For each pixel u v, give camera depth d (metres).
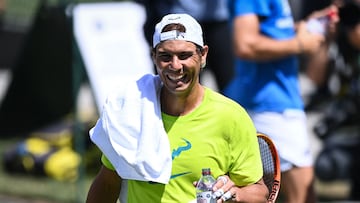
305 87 29.80
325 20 16.95
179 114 11.30
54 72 33.28
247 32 16.58
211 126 11.25
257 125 16.92
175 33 10.87
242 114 11.37
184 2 21.58
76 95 25.03
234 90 17.33
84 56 25.08
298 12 18.91
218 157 11.25
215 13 21.88
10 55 43.69
